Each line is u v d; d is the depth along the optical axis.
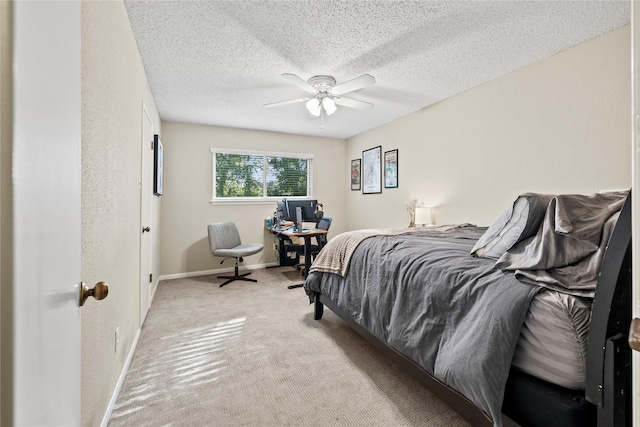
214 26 2.10
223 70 2.75
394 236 2.24
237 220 4.81
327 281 2.41
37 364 0.40
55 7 0.47
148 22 2.03
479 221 3.20
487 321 1.14
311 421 1.46
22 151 0.35
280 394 1.67
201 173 4.57
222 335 2.42
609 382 0.85
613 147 2.18
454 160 3.48
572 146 2.41
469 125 3.29
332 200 5.59
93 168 1.20
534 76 2.67
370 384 1.75
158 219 3.88
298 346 2.23
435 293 1.44
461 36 2.25
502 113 2.94
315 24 2.09
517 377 1.07
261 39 2.27
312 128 4.87
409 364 1.59
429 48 2.42
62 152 0.50
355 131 5.09
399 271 1.70
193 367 1.95
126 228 1.87
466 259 1.51
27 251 0.36
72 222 0.57
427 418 1.48
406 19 2.05
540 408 0.99
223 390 1.71
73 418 0.59
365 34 2.22
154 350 2.17
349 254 2.22
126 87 1.84
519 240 1.33
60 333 0.50
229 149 4.74
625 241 0.85
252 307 3.08
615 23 2.10
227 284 3.96
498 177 2.99
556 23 2.10
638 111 0.41
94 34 1.20
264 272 4.63
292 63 2.64
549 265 1.12
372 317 1.83
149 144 2.93
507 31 2.19
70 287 0.56
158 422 1.46
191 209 4.50
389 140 4.53
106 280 1.41
